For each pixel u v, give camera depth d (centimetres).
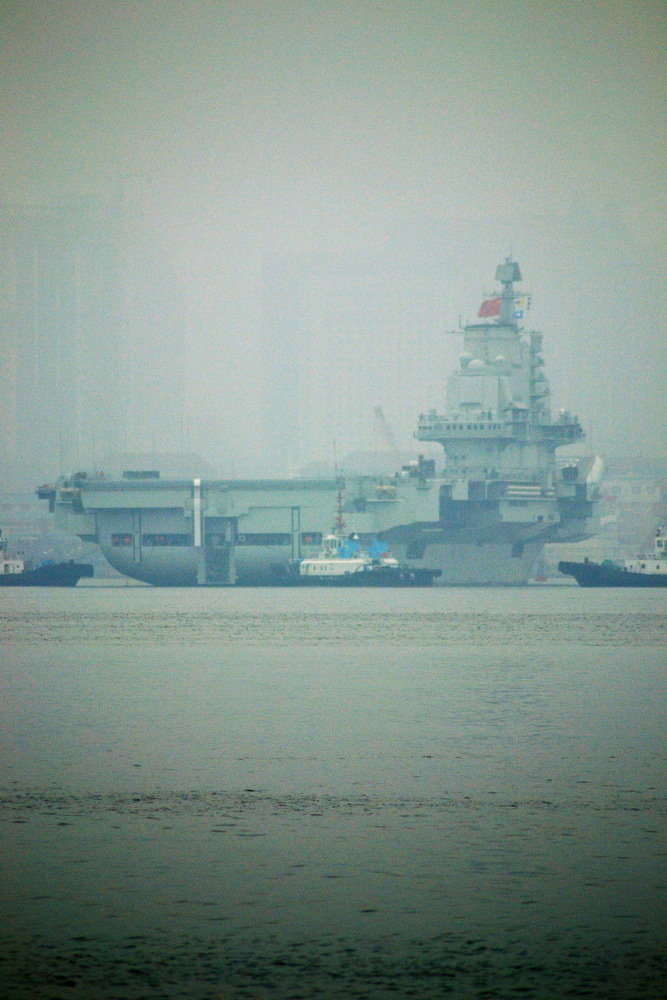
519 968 13050
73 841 17450
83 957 13338
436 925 14200
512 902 14925
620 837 17588
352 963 13175
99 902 14962
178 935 13925
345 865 16325
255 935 13925
